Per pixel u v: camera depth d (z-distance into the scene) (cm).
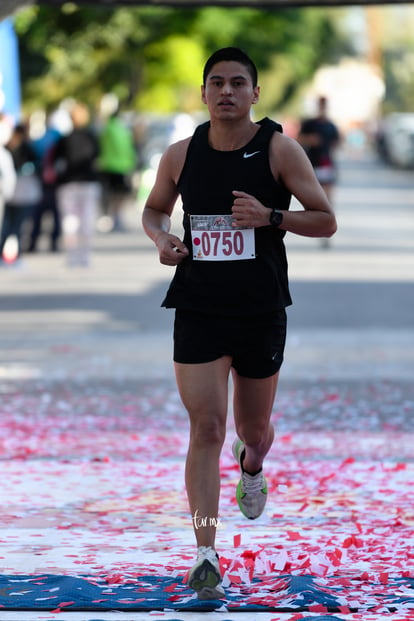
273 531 1508
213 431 1260
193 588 1216
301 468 1844
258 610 1202
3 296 4003
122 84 9531
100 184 6762
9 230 4928
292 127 17238
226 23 9612
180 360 1267
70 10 8225
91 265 5019
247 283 1256
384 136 16025
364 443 2025
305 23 14150
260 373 1286
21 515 1582
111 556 1395
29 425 2159
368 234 6519
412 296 3969
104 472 1825
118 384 2552
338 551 1364
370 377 2625
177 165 1301
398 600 1226
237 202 1238
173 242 1267
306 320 3450
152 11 8962
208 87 1256
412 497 1675
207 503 1243
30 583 1287
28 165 4881
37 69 9081
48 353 2928
